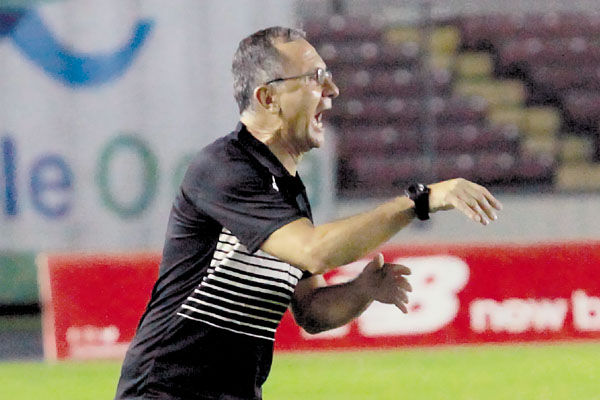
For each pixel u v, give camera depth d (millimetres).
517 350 31688
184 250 11422
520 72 48875
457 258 31875
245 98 11719
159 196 39406
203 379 11570
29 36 38719
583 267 32375
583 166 47188
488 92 48219
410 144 46406
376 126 46688
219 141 11547
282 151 11742
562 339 32281
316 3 47781
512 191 41812
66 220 39125
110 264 30969
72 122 39062
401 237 39031
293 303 13180
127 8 38938
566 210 40281
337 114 47000
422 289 31844
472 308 32031
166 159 39344
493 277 32094
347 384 27266
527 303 32219
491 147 46719
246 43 11719
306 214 11797
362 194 41719
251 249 10961
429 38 46938
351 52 48094
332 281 30031
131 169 39219
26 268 39156
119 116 39156
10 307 39438
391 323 31875
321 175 40000
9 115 38781
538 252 32219
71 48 38875
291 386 27031
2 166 38812
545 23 49719
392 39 48312
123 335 31016
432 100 47438
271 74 11508
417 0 46188
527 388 26672
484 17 49031
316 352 31719
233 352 11547
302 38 11758
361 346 31844
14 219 38969
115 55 39031
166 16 39062
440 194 10602
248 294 11383
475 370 28938
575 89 48844
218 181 11102
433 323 31906
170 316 11484
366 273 12859
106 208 39281
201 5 39156
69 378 28594
